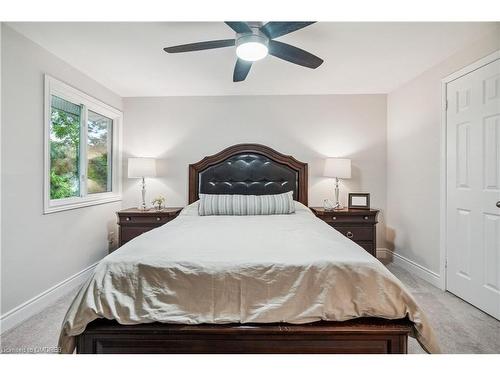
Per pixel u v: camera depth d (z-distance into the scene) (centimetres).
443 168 256
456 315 209
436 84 265
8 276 197
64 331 129
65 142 273
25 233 212
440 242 259
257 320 131
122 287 136
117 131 360
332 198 364
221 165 356
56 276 246
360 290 134
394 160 344
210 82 315
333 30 203
